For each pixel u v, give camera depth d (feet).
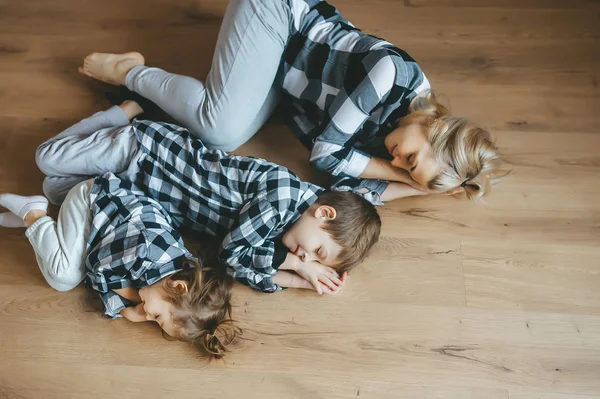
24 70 5.37
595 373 4.34
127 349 4.30
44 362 4.24
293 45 4.54
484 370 4.33
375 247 4.75
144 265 4.02
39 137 5.06
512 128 5.30
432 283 4.63
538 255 4.77
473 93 5.46
